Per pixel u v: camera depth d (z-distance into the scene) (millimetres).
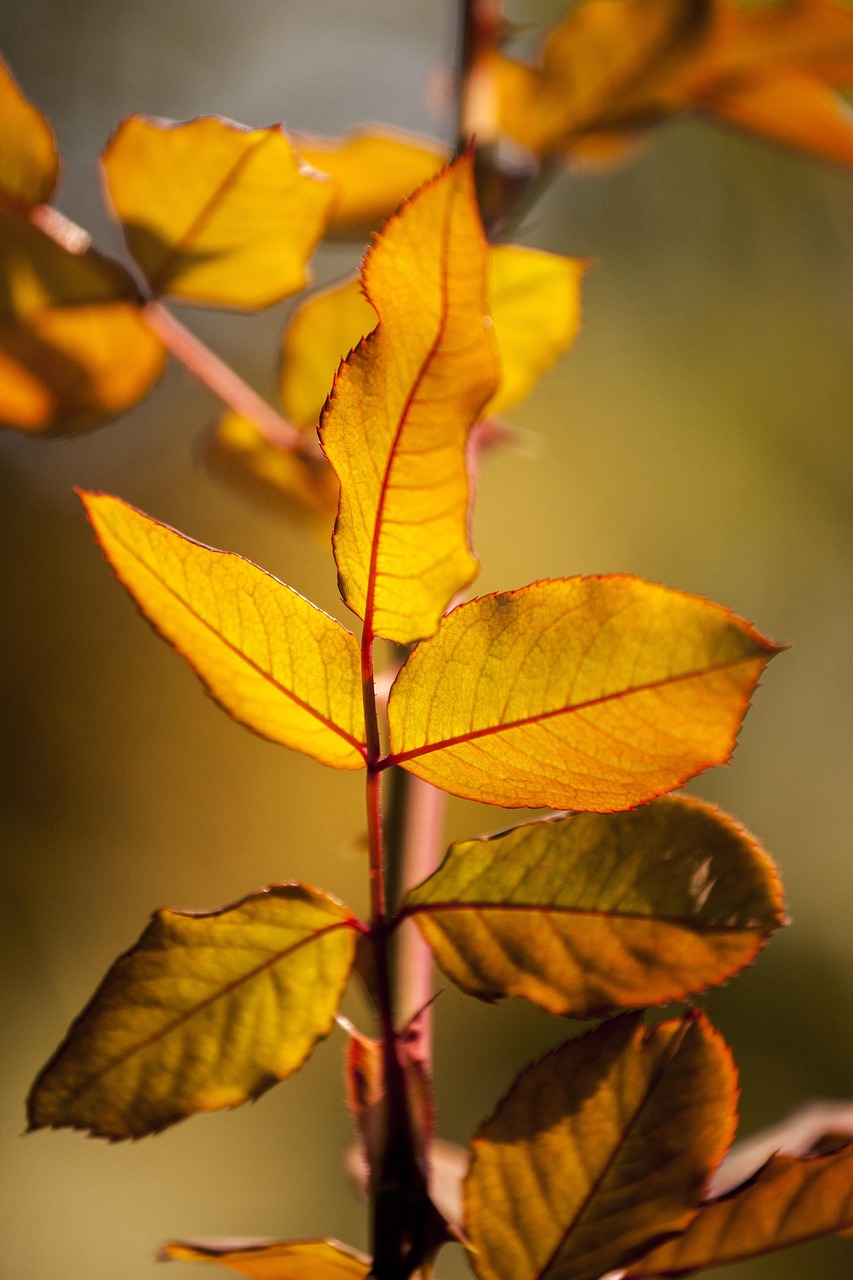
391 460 493
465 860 509
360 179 631
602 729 491
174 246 571
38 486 2334
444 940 510
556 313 591
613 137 677
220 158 561
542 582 492
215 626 503
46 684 2320
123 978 505
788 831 2453
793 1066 2162
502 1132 511
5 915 2225
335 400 491
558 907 508
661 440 2289
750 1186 515
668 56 636
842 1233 517
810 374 2166
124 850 2338
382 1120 509
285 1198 2293
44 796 2291
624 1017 512
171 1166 2352
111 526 501
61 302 577
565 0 1059
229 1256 509
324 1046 2312
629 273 2000
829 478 2248
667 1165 510
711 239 1835
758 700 2473
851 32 630
